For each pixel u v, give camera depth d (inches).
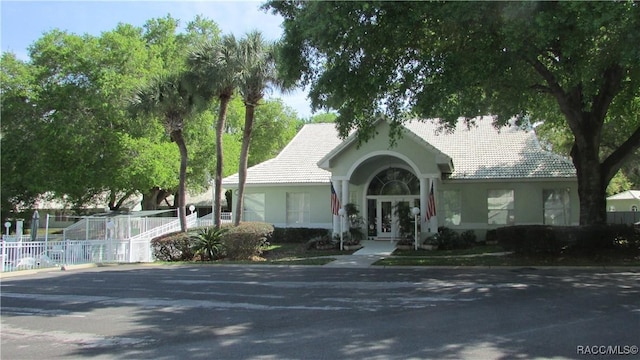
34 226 933.8
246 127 890.1
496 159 1037.2
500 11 466.3
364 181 1077.1
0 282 613.0
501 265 635.5
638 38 414.6
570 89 639.1
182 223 901.8
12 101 1251.8
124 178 1251.8
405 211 936.3
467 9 462.9
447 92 521.7
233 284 532.4
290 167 1160.2
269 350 270.8
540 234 670.5
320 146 1222.3
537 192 987.3
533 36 479.2
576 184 971.3
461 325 317.1
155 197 1627.7
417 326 317.1
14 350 286.5
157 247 862.5
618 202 1756.9
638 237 662.5
